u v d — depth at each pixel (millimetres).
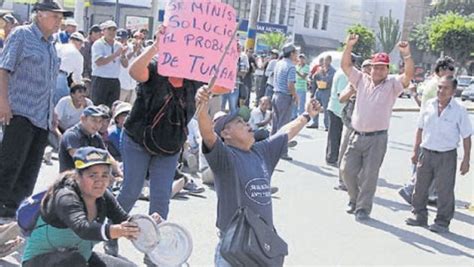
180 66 4863
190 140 9945
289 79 12031
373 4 78062
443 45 65250
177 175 8641
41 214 4258
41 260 4242
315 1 71562
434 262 6934
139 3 47312
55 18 6328
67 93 10625
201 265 6102
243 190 4449
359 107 8164
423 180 8156
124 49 12570
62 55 10711
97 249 6051
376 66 8008
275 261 4250
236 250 4160
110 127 8375
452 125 7941
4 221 6355
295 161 12375
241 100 16922
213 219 7656
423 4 78938
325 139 15906
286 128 5086
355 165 8367
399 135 19594
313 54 72000
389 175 12117
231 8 4918
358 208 8352
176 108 5426
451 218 8148
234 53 4945
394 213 8875
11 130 6328
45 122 6512
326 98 16094
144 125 5422
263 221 4324
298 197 9352
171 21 4879
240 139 4562
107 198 4484
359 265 6621
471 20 69375
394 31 74250
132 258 6055
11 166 6375
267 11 65062
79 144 6469
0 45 10406
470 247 7602
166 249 4414
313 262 6551
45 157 9570
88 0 35250
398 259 6926
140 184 5578
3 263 5547
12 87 6293
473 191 11133
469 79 49250
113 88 11688
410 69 8000
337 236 7559
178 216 7629
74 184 4281
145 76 5227
